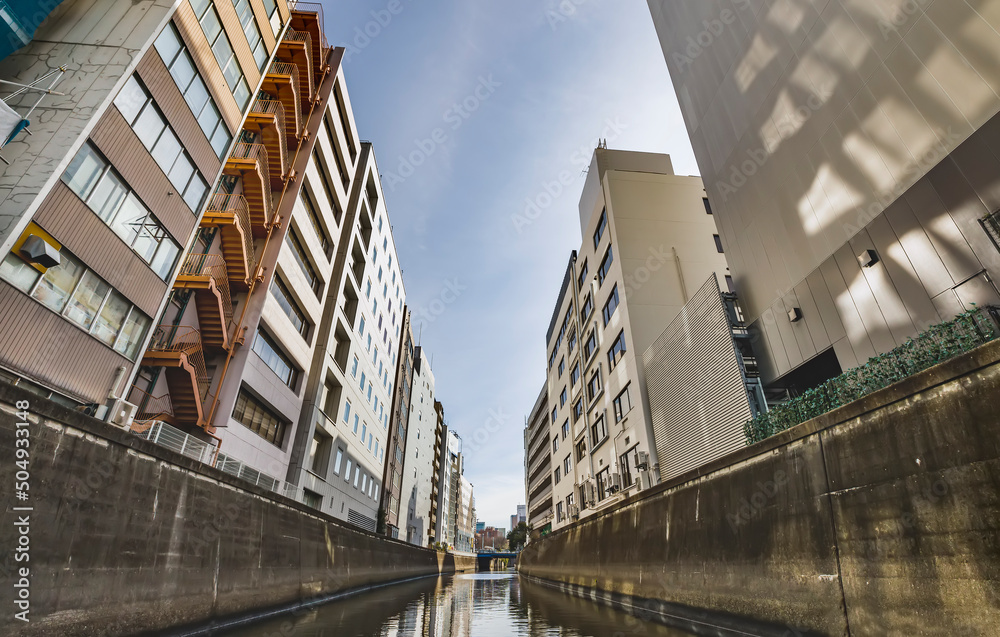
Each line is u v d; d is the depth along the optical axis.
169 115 13.27
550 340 48.44
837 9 11.99
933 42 9.52
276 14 18.75
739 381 13.48
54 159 9.87
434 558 56.81
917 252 9.66
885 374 7.58
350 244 33.06
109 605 7.26
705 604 10.01
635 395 20.72
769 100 14.64
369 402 38.97
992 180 8.30
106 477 7.68
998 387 5.10
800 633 7.22
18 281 9.47
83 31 11.70
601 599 17.20
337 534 20.89
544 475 53.59
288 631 9.19
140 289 12.84
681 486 12.41
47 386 10.15
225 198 18.95
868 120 11.02
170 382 16.19
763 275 14.85
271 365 23.09
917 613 5.50
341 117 32.12
